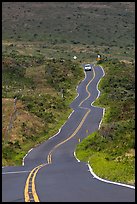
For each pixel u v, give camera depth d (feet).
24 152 166.61
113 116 217.15
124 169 79.15
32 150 172.35
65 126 217.77
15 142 176.24
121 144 122.72
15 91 291.17
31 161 146.41
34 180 74.59
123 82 334.65
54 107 254.06
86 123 218.59
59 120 232.73
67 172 89.66
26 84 328.90
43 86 331.77
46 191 58.44
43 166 114.83
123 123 161.68
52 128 214.07
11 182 75.36
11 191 61.72
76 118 233.55
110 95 280.72
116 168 83.61
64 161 137.08
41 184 67.56
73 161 135.64
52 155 156.87
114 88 307.78
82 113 245.65
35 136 193.67
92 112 245.65
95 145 152.97
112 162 98.73
